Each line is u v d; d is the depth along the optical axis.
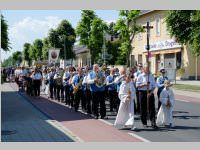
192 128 13.56
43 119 15.75
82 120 15.48
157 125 13.99
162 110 13.88
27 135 11.91
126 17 50.28
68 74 21.64
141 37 58.66
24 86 33.81
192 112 18.48
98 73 16.05
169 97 13.81
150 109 13.63
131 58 62.81
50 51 34.53
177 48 47.78
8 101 24.55
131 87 13.30
